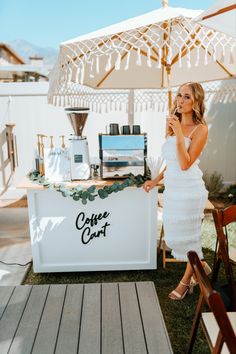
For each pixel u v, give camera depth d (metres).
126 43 2.22
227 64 3.49
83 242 3.09
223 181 5.91
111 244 3.11
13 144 5.45
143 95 5.11
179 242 2.59
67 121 5.46
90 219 3.02
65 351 1.72
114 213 3.02
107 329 1.88
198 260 1.61
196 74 3.89
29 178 3.02
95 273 3.22
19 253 3.72
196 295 2.86
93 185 2.80
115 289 2.26
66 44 2.22
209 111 5.63
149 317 1.98
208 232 4.15
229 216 2.26
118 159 2.92
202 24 1.88
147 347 1.74
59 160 2.94
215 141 5.75
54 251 3.10
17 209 5.20
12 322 1.96
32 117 5.44
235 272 3.22
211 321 1.85
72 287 2.30
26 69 8.55
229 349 1.37
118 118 5.56
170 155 2.47
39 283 3.07
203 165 5.85
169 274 3.20
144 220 3.05
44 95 5.38
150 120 5.57
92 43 2.17
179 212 2.52
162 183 2.89
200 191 2.52
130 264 3.16
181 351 2.26
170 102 3.43
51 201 2.96
